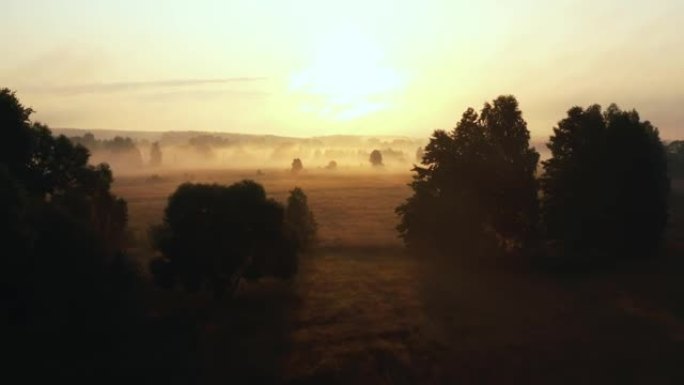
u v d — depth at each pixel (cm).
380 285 4647
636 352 3186
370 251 6125
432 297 4300
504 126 5984
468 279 4919
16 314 2988
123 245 5844
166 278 3928
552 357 3123
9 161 4434
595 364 3028
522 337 3434
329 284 4659
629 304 4119
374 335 3450
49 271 3147
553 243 6041
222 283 4009
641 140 5841
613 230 5619
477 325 3650
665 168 7206
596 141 5812
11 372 2794
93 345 3175
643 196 5694
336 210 9456
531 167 5981
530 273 5181
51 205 3500
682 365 3006
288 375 2898
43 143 5091
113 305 3350
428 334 3472
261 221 4034
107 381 2802
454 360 3097
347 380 2862
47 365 2902
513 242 6150
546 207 5900
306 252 5934
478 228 5791
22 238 2948
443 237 5734
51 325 3155
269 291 4412
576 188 5753
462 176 5856
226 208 3953
